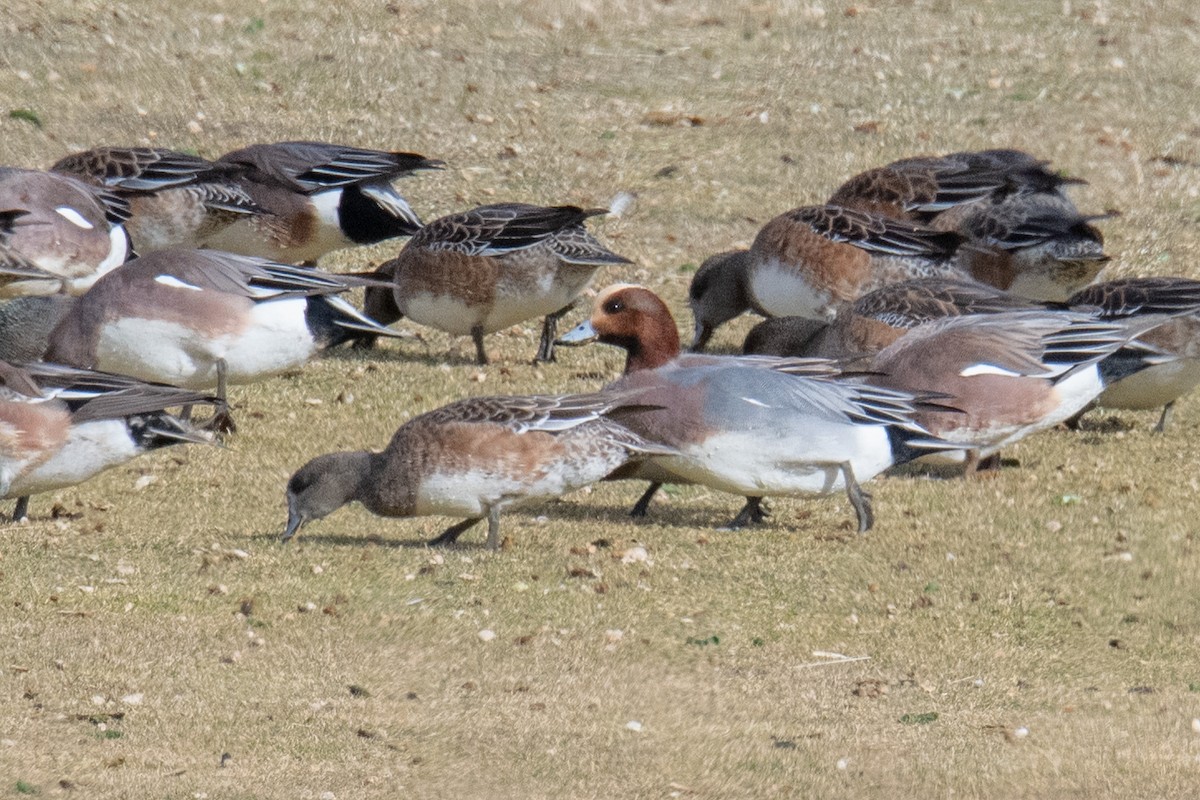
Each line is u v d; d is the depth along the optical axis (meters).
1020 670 9.87
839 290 16.34
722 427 11.40
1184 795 8.23
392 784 8.20
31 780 8.02
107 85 23.88
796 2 29.89
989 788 8.31
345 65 25.45
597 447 11.00
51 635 9.76
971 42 27.95
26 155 21.58
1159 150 23.48
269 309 13.63
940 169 17.77
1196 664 10.02
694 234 20.27
